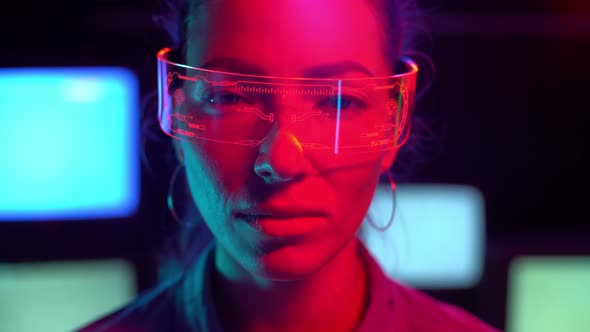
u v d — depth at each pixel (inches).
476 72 115.9
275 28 28.1
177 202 47.7
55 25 111.9
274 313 33.6
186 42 32.3
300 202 28.3
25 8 111.5
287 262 28.8
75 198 101.3
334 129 28.7
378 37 31.1
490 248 90.8
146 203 103.3
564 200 121.4
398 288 41.6
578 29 114.0
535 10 115.0
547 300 90.7
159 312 38.8
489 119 117.6
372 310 36.2
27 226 99.7
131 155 102.3
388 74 33.3
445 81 115.6
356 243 37.1
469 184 119.2
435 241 101.2
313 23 28.1
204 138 29.4
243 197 28.8
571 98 117.6
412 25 41.9
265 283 32.8
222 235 30.5
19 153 100.2
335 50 28.5
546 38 115.0
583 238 90.6
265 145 27.8
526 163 119.7
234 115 28.8
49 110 100.0
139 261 92.6
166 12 40.5
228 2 28.6
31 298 91.4
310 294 33.3
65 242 100.1
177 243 61.7
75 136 101.3
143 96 101.0
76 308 92.0
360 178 30.2
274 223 28.5
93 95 100.4
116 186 102.8
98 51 110.7
